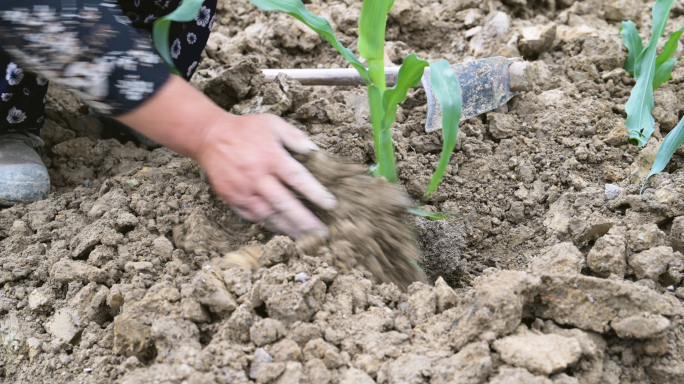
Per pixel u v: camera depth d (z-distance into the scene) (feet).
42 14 3.79
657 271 4.28
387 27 8.15
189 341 3.72
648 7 8.89
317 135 6.01
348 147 5.78
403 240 4.46
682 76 6.79
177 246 4.67
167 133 4.09
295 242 4.17
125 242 4.67
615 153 5.70
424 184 5.52
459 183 5.66
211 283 3.84
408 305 4.00
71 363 4.13
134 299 4.09
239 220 4.79
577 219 4.94
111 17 3.98
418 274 4.50
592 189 5.30
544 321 3.83
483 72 6.09
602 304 3.70
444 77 4.10
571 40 7.58
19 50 3.90
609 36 7.93
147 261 4.49
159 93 3.97
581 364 3.58
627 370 3.73
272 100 6.23
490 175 5.74
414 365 3.49
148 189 5.11
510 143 5.95
